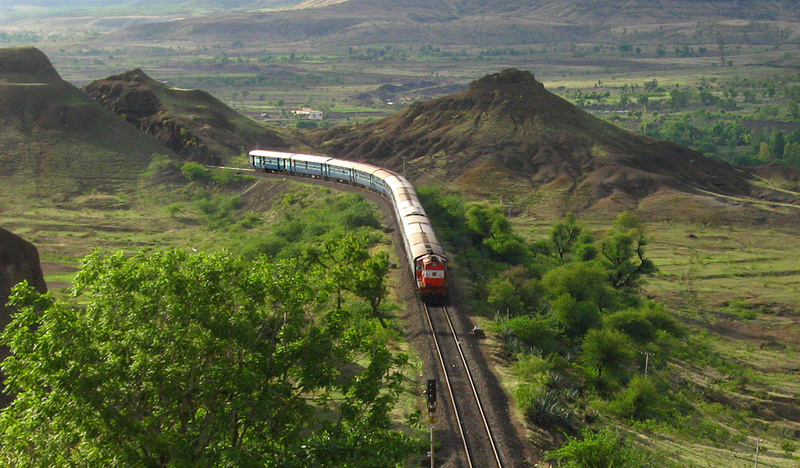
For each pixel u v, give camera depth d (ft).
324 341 84.33
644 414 163.84
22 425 76.02
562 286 232.12
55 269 332.60
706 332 290.15
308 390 84.53
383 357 88.38
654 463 122.62
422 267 186.39
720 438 168.04
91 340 74.54
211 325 78.74
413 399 133.28
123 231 414.41
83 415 71.67
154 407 79.10
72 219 428.15
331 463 77.97
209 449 76.13
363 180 363.76
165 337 76.79
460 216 309.83
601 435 114.52
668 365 222.89
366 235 262.06
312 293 89.86
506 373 149.18
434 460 110.73
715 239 439.63
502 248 276.62
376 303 177.06
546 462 113.39
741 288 353.72
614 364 181.98
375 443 82.99
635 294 314.55
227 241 367.25
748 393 219.00
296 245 278.46
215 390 78.02
